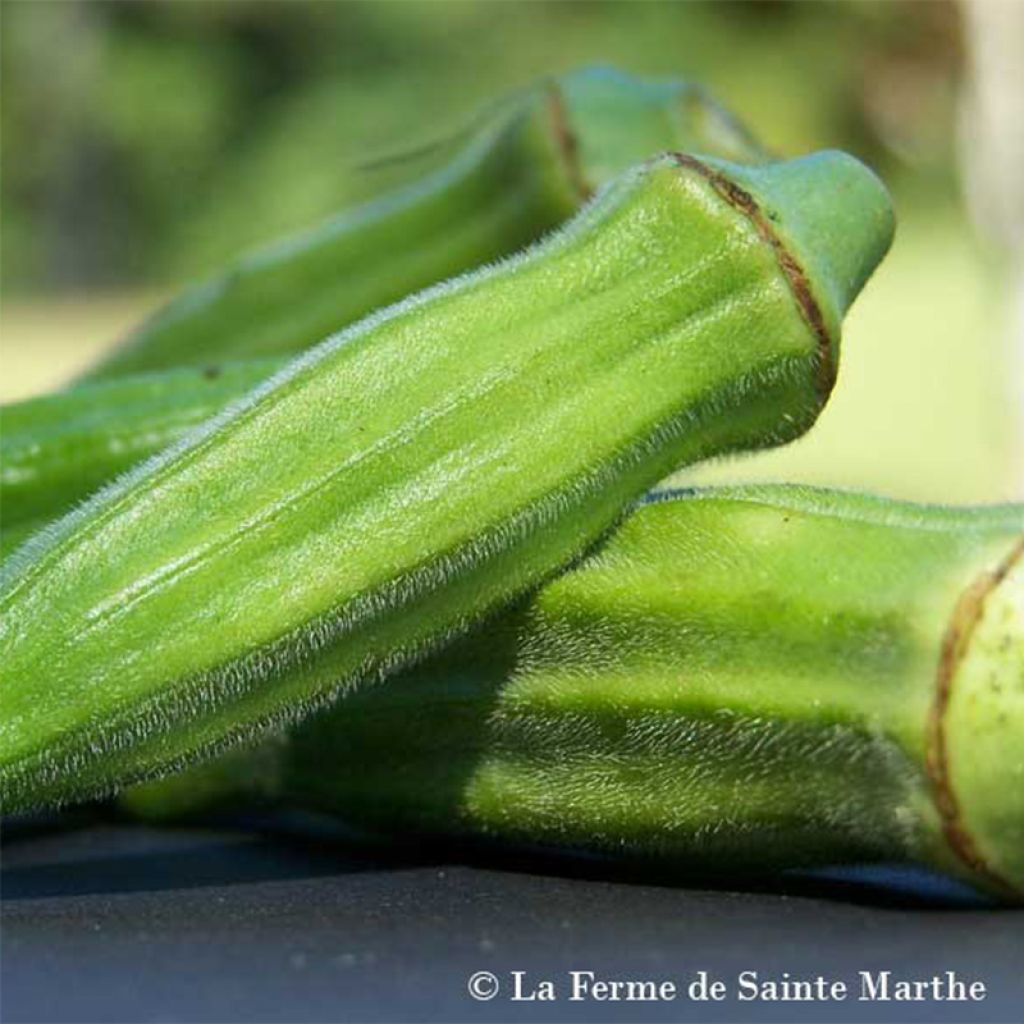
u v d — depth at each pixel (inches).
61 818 10.3
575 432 8.9
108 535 8.9
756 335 9.0
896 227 9.4
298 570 8.8
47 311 91.8
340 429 8.9
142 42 93.3
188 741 8.9
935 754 8.5
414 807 9.4
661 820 9.0
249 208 92.0
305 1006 7.6
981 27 32.3
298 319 12.2
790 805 8.8
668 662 8.9
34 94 93.4
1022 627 8.4
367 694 9.3
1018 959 8.0
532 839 9.3
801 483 9.1
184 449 9.0
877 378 60.6
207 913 8.6
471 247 11.8
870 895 8.9
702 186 9.0
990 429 42.8
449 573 8.9
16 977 7.8
